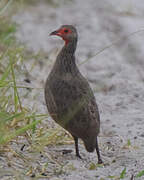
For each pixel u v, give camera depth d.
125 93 16.95
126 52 22.31
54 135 11.52
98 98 16.41
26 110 12.43
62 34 11.36
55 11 28.31
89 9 29.41
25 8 27.56
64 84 11.02
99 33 24.67
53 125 12.48
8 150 10.38
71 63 11.30
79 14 28.12
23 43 19.36
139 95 16.78
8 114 11.29
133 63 20.86
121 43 23.48
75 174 10.20
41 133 11.52
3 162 10.12
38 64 18.31
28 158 10.44
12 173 9.62
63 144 12.06
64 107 10.91
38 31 23.80
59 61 11.30
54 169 10.24
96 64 20.09
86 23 26.23
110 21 26.84
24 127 10.22
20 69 15.57
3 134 10.10
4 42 17.33
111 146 12.41
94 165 10.65
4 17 19.66
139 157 11.46
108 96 16.66
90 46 22.52
